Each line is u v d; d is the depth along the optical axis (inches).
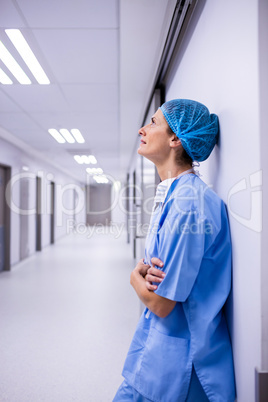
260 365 24.0
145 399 30.2
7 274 173.0
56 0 58.7
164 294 27.3
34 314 108.3
